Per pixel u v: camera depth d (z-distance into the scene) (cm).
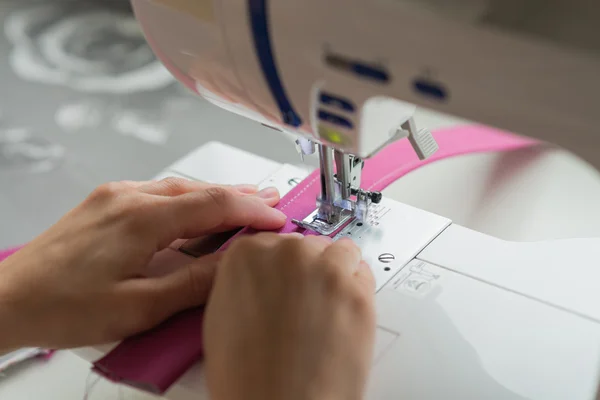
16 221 161
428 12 59
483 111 62
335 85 69
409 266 87
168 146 177
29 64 208
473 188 106
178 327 80
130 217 83
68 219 86
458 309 81
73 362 94
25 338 79
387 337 78
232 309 73
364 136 73
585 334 78
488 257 88
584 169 109
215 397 67
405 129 81
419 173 108
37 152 178
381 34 62
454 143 114
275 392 65
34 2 233
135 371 75
